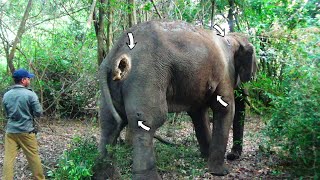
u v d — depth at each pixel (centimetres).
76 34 961
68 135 840
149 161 446
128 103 446
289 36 653
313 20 620
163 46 464
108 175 482
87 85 976
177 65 470
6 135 493
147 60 450
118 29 722
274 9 823
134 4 624
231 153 636
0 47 852
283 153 511
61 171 481
